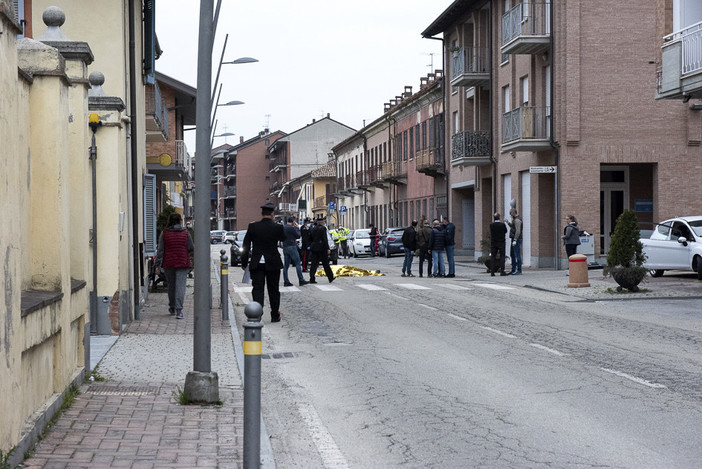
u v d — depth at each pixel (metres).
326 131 120.69
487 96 42.59
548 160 33.25
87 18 17.12
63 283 8.33
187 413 8.16
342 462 6.56
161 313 18.64
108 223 14.62
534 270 32.59
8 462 5.72
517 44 32.72
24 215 7.96
